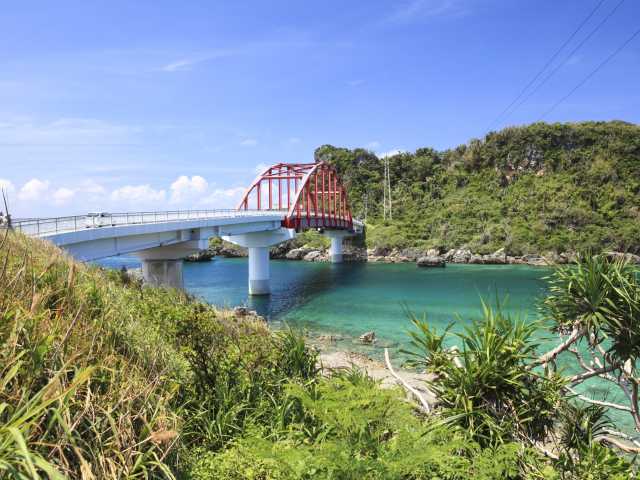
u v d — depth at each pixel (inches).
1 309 126.3
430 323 1136.8
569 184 3986.2
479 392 188.2
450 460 137.5
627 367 227.1
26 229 707.4
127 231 1040.2
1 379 97.1
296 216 2338.8
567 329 244.5
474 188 4488.2
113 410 113.7
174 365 210.2
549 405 194.7
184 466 135.0
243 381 229.5
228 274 2704.2
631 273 231.8
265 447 147.8
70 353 129.5
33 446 93.6
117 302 271.6
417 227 4037.9
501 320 210.1
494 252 3238.2
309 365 260.2
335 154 5595.5
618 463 158.2
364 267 3058.6
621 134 4217.5
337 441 138.3
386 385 302.4
